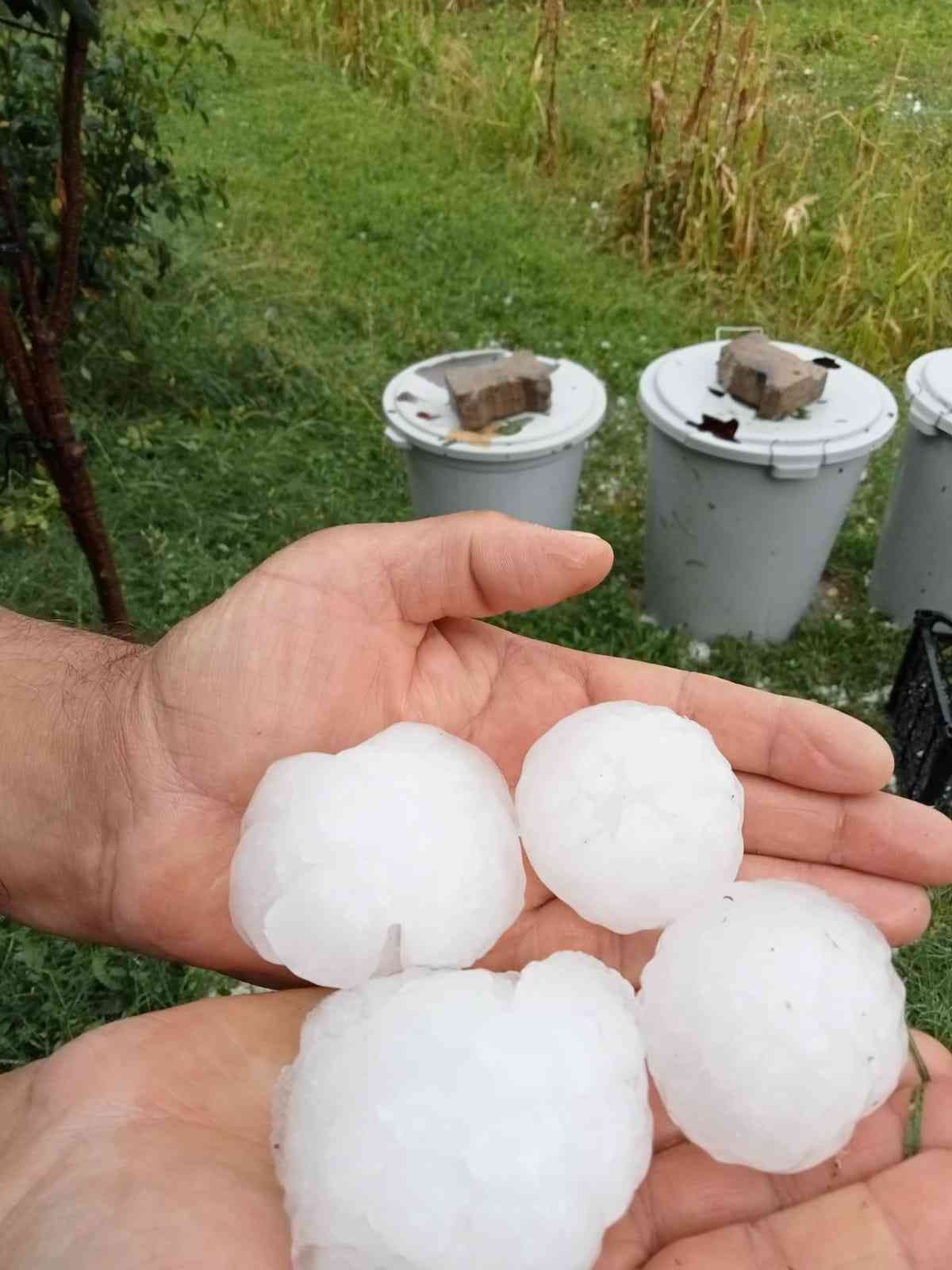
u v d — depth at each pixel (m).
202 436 2.66
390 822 0.96
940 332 3.05
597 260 3.56
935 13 4.56
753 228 3.28
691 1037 0.87
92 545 1.65
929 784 1.79
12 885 1.11
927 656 1.89
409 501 2.54
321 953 0.93
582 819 1.03
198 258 3.24
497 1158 0.74
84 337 2.57
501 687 1.21
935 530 2.16
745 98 3.31
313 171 4.00
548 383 2.06
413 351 3.08
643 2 4.95
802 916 0.92
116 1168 0.73
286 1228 0.74
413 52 4.60
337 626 1.10
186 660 1.07
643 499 2.67
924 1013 1.55
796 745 1.10
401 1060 0.79
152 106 2.58
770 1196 0.86
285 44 5.21
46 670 1.17
